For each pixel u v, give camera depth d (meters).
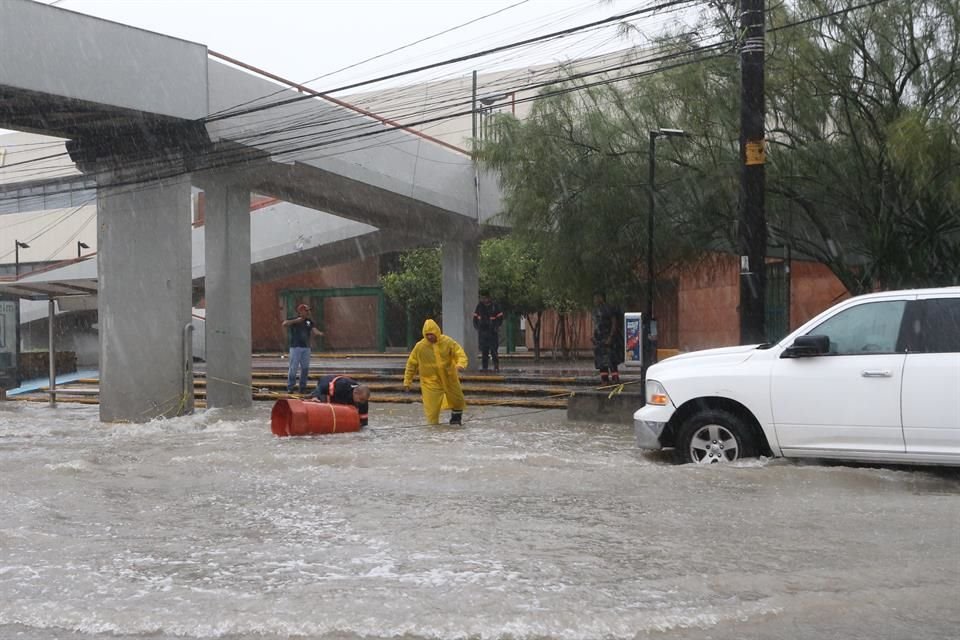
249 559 5.96
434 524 7.01
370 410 17.86
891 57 15.44
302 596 5.09
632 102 17.97
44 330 38.31
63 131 17.62
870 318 9.27
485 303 24.34
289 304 48.03
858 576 5.45
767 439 9.48
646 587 5.24
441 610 4.80
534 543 6.36
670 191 17.47
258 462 10.38
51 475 9.79
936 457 8.77
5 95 15.10
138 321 17.75
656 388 10.05
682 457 9.89
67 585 5.39
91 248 46.94
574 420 15.46
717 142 17.05
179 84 16.84
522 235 19.03
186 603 4.98
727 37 16.34
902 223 15.98
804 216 17.81
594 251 17.95
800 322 27.52
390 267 47.16
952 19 14.87
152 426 15.84
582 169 17.97
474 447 11.75
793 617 4.71
